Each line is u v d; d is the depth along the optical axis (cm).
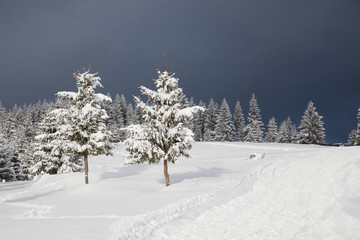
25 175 5484
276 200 1457
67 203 1752
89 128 2448
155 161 2142
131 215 1258
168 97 2072
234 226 1118
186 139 2061
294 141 9606
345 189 1444
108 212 1359
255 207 1360
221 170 3192
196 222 1177
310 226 1059
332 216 1109
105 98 2600
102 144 2389
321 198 1383
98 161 5625
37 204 1809
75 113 2419
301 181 1795
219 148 6041
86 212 1400
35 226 1123
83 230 1037
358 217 1000
